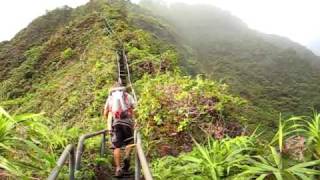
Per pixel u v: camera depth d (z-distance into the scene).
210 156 5.29
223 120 8.95
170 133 8.95
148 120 9.20
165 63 19.80
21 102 27.66
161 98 9.43
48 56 39.25
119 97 8.35
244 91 51.81
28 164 3.98
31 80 36.00
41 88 30.66
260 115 15.19
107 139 9.48
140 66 20.97
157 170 6.34
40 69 37.06
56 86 25.66
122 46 26.77
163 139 8.87
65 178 6.04
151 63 20.67
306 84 85.38
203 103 9.30
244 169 4.61
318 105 46.06
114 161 8.50
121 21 37.72
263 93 55.12
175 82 10.66
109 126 8.17
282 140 4.48
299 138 4.54
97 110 15.79
